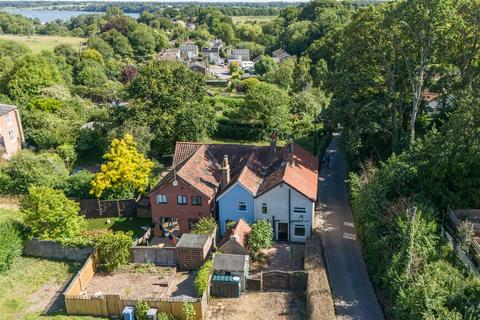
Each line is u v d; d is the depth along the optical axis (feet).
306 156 158.81
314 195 135.44
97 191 155.22
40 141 212.64
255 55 581.94
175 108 195.93
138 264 125.08
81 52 433.48
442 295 87.86
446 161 119.65
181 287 115.03
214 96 306.14
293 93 312.71
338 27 317.42
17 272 120.67
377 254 113.80
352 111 161.79
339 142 172.76
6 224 126.21
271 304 108.17
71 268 122.93
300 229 136.56
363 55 167.53
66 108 245.65
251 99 235.61
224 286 110.42
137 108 190.49
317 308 98.84
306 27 514.68
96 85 351.05
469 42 157.48
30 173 165.89
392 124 167.02
